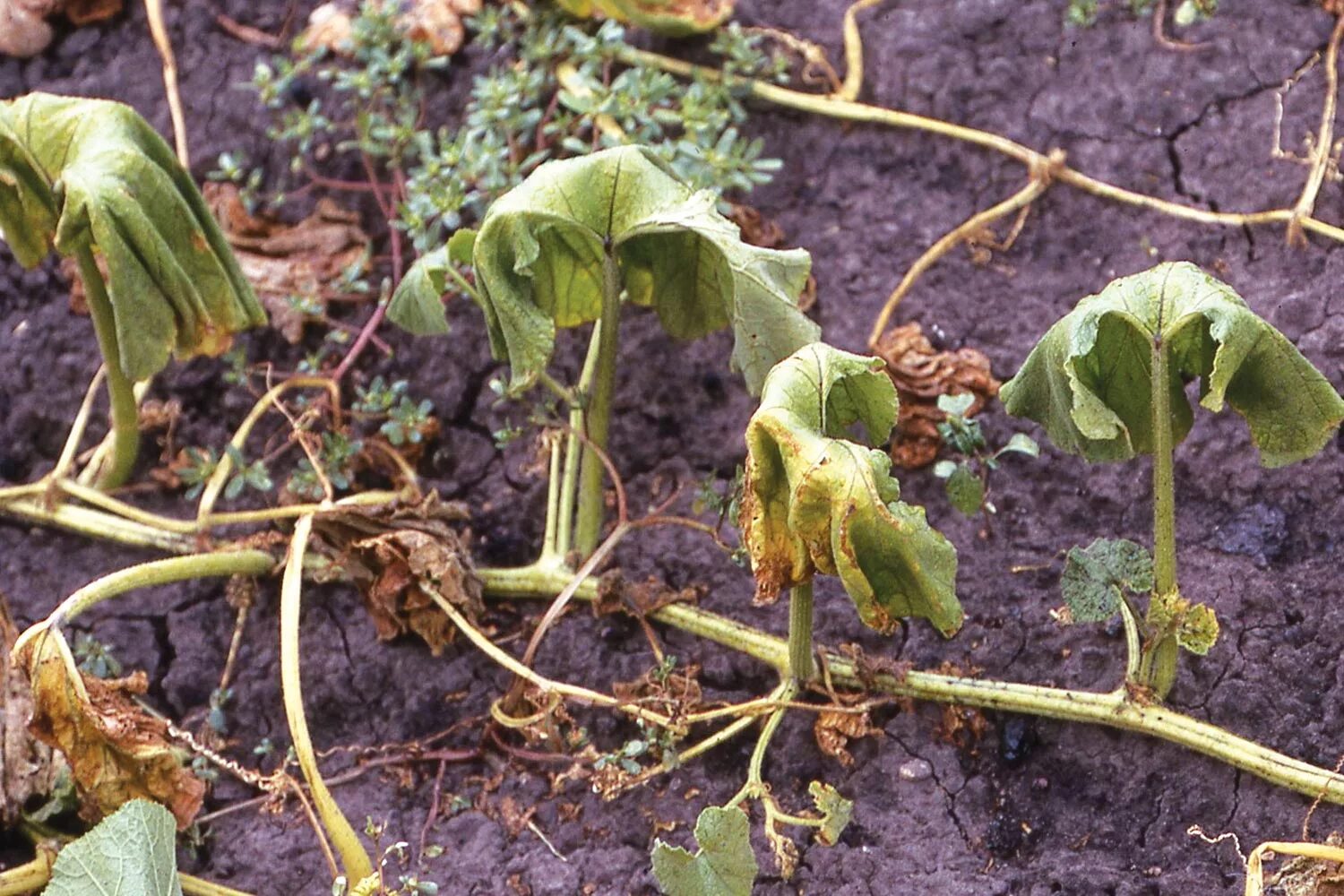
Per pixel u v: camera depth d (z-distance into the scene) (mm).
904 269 1954
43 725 1757
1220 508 1850
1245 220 1930
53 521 1930
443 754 1830
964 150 1985
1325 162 1939
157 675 1887
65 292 2021
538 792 1811
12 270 2027
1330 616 1801
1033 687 1782
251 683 1872
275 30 2096
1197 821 1755
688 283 1802
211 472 1911
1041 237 1953
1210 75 1984
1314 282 1904
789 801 1792
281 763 1844
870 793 1787
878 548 1644
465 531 1895
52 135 1809
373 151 1990
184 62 2090
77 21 2113
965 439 1839
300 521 1825
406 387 1954
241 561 1873
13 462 1979
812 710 1803
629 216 1759
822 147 2004
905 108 2006
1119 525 1854
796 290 1757
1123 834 1758
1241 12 2004
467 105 2031
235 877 1795
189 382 1973
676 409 1929
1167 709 1769
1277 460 1721
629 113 1957
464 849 1793
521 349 1752
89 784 1768
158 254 1793
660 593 1848
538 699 1823
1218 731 1757
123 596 1912
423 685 1855
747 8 2055
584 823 1795
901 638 1833
